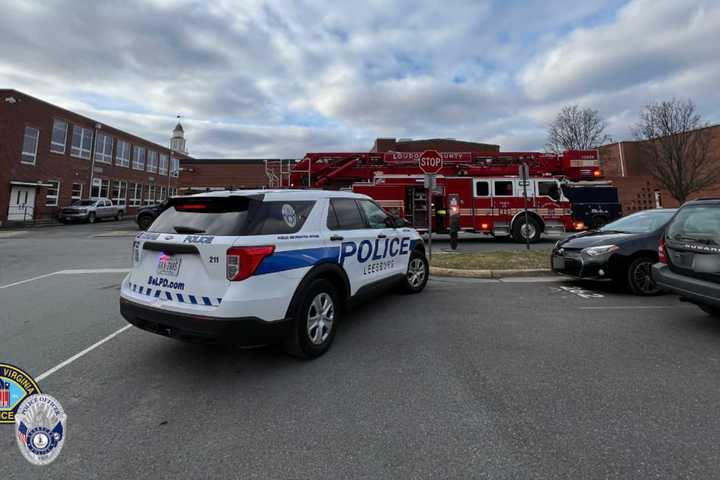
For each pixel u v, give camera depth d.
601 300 5.68
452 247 11.53
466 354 3.62
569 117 31.27
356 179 13.41
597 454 2.12
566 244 6.60
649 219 6.42
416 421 2.49
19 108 24.42
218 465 2.09
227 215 3.23
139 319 3.30
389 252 5.21
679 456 2.09
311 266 3.52
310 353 3.47
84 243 14.67
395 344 3.90
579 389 2.90
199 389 2.98
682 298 4.32
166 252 3.24
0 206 23.45
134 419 2.57
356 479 1.96
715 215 4.04
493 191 13.11
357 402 2.75
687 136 24.38
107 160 32.94
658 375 3.13
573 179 13.55
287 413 2.62
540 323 4.56
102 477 2.00
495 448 2.20
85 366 3.43
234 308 2.86
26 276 8.13
